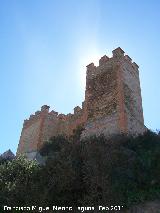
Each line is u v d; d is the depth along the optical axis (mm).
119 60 30672
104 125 27016
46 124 39812
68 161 17203
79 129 32125
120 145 21500
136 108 29297
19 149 40688
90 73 33062
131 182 17094
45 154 30000
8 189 15961
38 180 17266
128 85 29875
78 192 16172
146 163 18500
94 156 17734
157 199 16000
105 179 16031
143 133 24688
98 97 29859
